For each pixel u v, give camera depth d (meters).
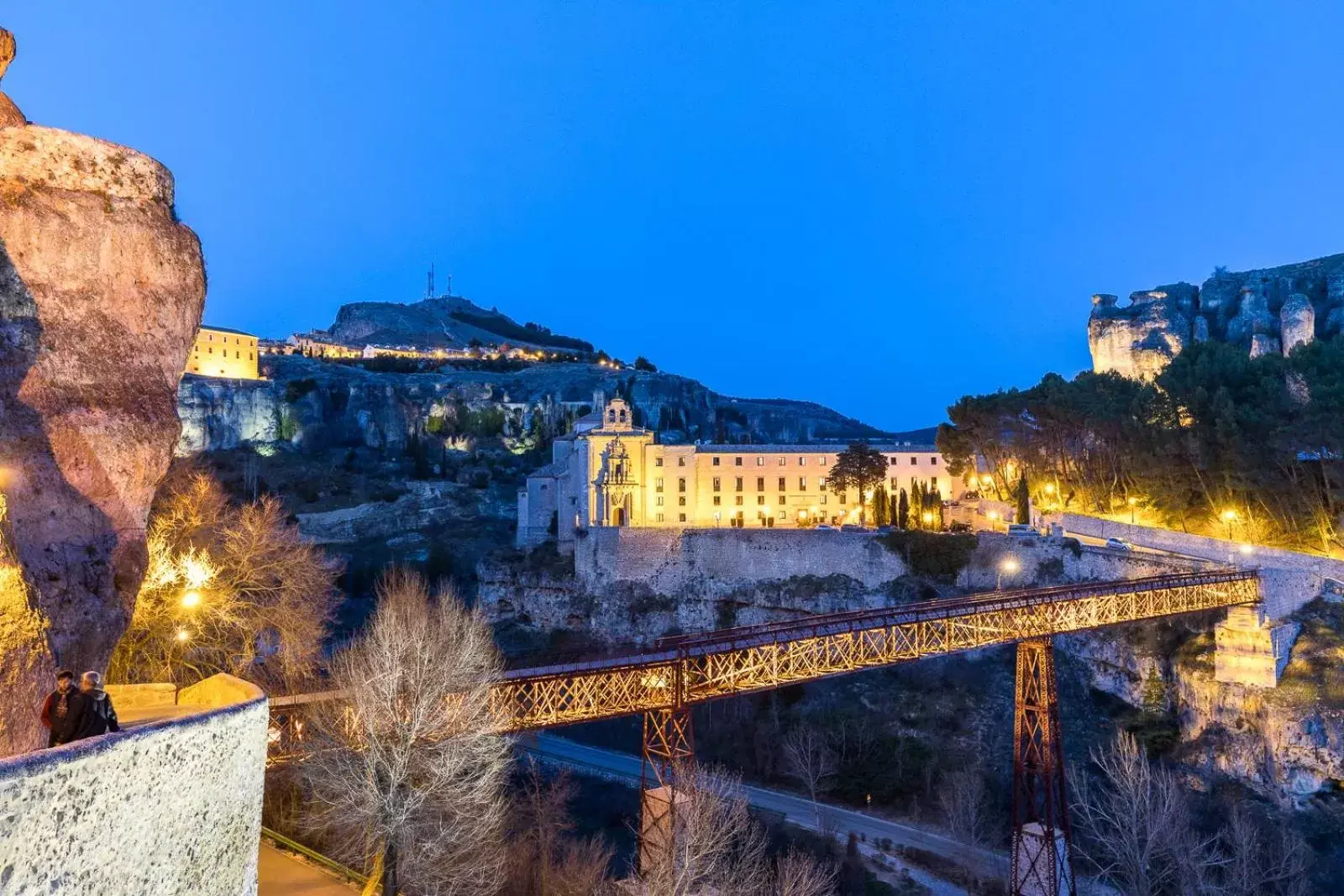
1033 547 79.75
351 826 30.33
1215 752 58.28
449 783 28.05
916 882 51.84
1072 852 48.72
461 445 167.25
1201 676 61.66
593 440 111.44
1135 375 135.62
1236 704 58.22
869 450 109.12
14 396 16.28
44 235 17.08
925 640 45.22
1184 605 55.88
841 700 76.06
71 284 17.45
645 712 37.28
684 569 96.38
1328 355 73.62
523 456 166.88
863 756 68.62
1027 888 44.94
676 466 112.62
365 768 26.59
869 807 64.25
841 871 52.06
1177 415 84.62
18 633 13.05
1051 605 49.16
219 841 13.34
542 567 106.38
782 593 90.31
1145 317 138.00
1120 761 54.38
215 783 13.25
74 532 16.77
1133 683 68.25
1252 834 47.41
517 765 67.50
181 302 19.59
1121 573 73.12
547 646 98.81
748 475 113.75
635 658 37.59
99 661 16.97
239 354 161.38
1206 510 84.62
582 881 37.75
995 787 63.53
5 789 8.70
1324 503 73.06
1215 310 137.12
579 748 76.50
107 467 17.48
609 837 56.62
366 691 27.66
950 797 60.06
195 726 12.67
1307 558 66.00
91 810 10.12
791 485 114.31
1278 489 73.94
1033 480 102.44
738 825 44.94
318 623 45.53
